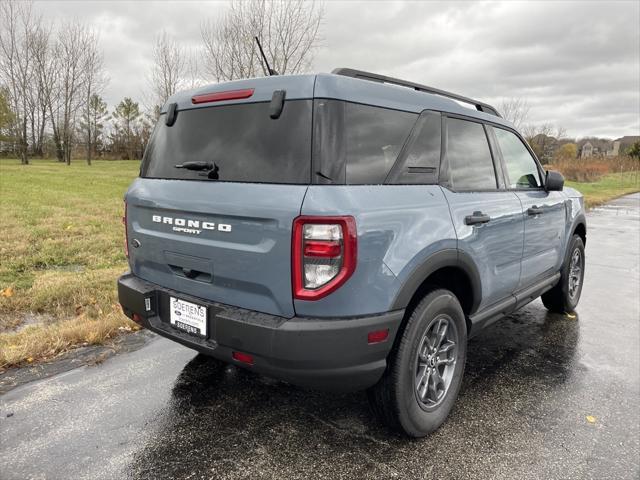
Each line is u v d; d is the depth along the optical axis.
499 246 3.10
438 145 2.74
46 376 3.17
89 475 2.22
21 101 48.03
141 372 3.27
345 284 2.06
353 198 2.10
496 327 4.42
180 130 2.70
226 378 3.21
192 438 2.54
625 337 4.19
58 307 4.49
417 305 2.49
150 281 2.83
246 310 2.27
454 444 2.54
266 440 2.53
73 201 13.92
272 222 2.09
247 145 2.31
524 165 3.82
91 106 51.44
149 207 2.70
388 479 2.25
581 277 4.96
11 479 2.17
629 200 21.12
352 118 2.23
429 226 2.43
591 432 2.67
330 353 2.08
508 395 3.10
